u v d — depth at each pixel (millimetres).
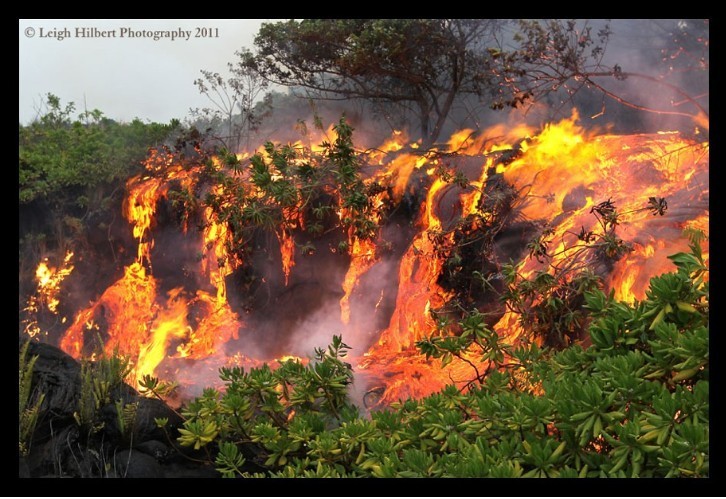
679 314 3641
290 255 8617
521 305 5512
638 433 3051
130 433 4426
